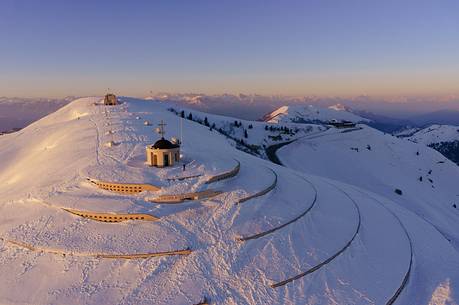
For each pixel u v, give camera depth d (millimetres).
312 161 109125
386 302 28062
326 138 135000
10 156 75125
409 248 37625
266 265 29703
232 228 33156
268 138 132125
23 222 34344
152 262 29172
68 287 26734
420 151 137750
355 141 135750
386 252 35531
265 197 39594
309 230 35531
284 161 100875
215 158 47250
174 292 26562
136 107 114688
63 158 52531
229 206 35969
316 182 56000
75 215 34250
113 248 30062
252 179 43281
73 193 37531
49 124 101062
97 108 107625
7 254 30500
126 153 49938
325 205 43094
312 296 27516
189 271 28500
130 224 32969
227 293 26891
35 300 25641
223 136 102812
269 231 33469
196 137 75188
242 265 29422
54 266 28750
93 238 31266
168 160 42219
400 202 89438
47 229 32750
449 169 126875
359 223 40500
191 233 32156
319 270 30250
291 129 146750
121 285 27000
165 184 37406
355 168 110312
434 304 29094
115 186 37156
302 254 31562
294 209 38500
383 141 139375
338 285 29062
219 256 30047
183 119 105625
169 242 30828
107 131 67312
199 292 26703
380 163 119125
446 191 110000
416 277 33094
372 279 30641
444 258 37844
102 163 45781
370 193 62844
